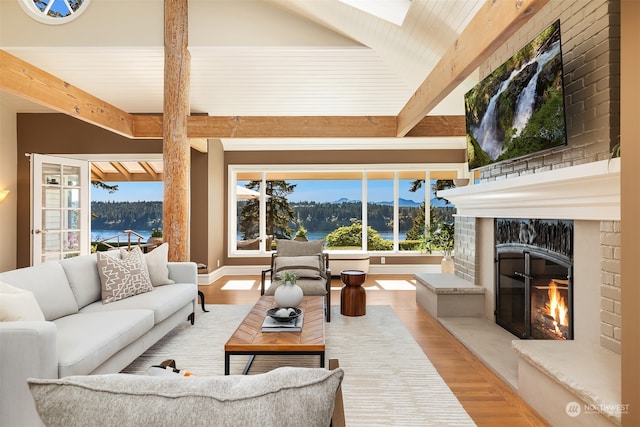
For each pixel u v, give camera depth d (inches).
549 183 100.3
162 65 208.7
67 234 243.1
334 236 301.6
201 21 187.6
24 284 101.2
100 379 29.5
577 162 103.2
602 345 92.6
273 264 186.2
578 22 103.0
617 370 78.6
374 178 299.4
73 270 123.5
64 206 240.4
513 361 115.0
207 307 188.5
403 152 287.7
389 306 189.3
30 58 201.2
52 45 183.3
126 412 27.2
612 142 91.0
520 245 134.3
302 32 189.6
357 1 145.2
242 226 297.0
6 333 72.8
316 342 97.3
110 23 184.2
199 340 139.6
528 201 118.6
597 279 95.4
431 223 294.2
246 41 188.2
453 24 120.9
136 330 106.0
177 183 181.5
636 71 56.6
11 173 242.8
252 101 237.3
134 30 184.2
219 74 216.7
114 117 195.9
